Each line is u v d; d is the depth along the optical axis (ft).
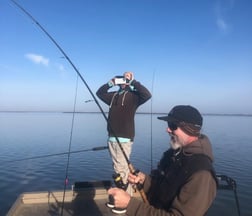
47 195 18.75
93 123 283.59
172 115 8.68
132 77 17.40
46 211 17.39
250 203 47.32
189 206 7.61
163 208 8.48
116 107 16.72
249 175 64.44
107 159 82.69
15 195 51.60
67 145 107.34
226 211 44.04
